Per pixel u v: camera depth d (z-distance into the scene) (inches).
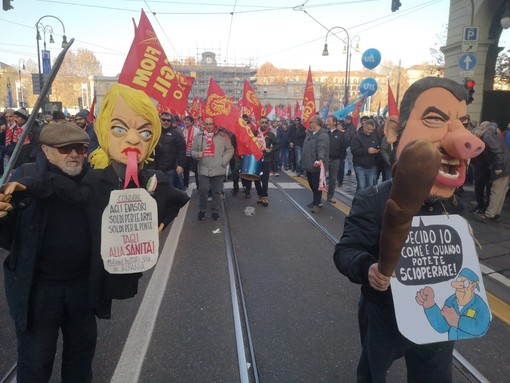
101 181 79.9
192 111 630.5
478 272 68.9
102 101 80.6
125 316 140.8
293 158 570.9
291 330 132.6
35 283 77.8
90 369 87.3
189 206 326.0
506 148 272.2
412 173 40.3
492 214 278.4
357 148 316.8
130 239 79.1
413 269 66.9
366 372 79.7
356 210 72.2
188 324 135.4
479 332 66.6
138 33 183.5
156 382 105.7
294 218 290.7
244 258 203.3
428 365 72.4
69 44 62.9
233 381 106.3
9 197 65.8
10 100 1523.1
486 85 580.7
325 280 175.2
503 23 454.0
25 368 78.3
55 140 76.5
